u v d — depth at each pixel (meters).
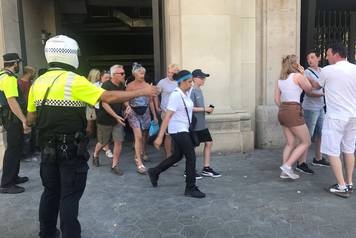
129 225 4.01
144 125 6.15
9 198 4.84
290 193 4.84
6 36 6.58
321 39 8.37
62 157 3.07
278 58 7.18
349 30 8.54
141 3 11.98
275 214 4.21
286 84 5.14
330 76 4.62
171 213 4.29
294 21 7.16
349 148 4.72
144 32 14.64
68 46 3.16
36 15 9.07
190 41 6.63
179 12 6.65
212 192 4.92
